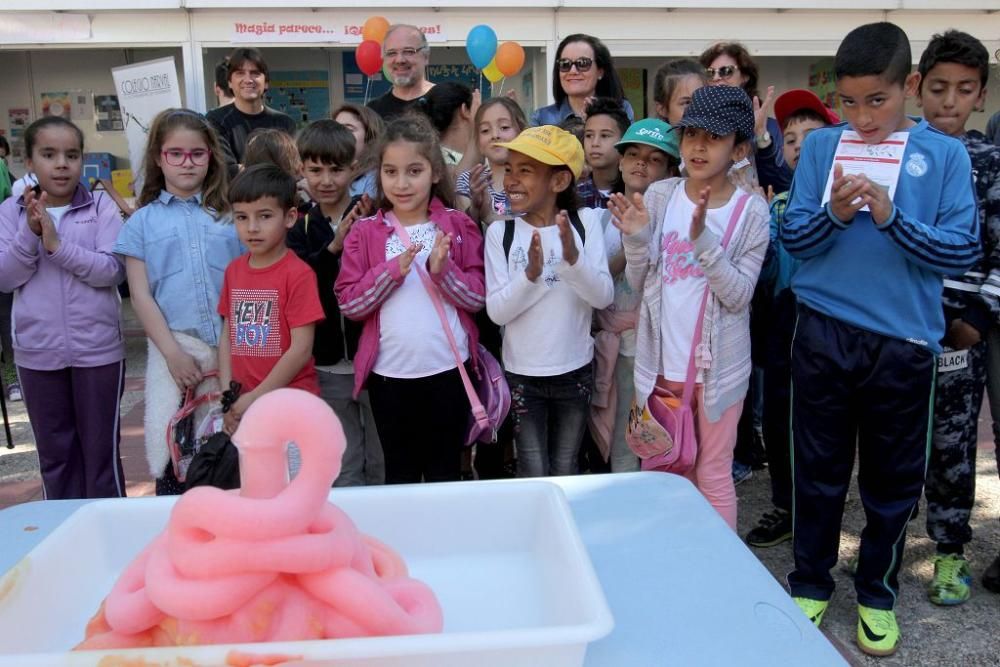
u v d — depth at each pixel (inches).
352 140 108.8
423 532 48.8
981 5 256.5
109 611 35.7
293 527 33.7
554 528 45.1
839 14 256.4
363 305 90.4
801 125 120.6
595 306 94.4
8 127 282.0
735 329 90.8
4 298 205.5
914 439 84.4
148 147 102.6
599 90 150.2
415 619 36.5
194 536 34.3
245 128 172.6
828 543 90.3
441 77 287.4
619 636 39.8
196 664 32.1
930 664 86.0
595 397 107.9
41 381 104.3
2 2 229.8
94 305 103.9
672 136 105.7
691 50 253.8
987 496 129.3
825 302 85.0
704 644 39.1
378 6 237.0
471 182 109.6
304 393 36.0
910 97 96.2
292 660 32.3
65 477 107.7
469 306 93.9
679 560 46.9
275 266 94.2
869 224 81.6
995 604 98.0
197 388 99.4
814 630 40.3
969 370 95.7
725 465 93.7
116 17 233.9
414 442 96.2
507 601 44.2
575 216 97.9
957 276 85.4
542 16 246.4
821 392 85.7
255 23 236.7
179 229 99.6
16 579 40.3
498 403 93.4
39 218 96.3
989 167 91.0
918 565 108.0
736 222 89.7
